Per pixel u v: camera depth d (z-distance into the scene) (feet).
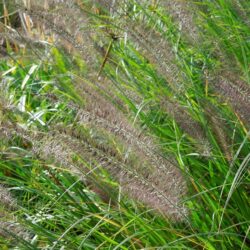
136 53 18.24
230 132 15.17
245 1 19.34
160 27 17.87
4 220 13.24
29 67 20.88
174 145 15.92
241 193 14.93
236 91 14.10
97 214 13.85
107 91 14.87
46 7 15.14
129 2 19.93
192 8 17.69
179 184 13.12
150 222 14.28
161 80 17.33
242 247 13.52
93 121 12.62
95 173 14.35
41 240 14.24
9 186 17.16
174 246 13.32
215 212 13.92
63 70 18.56
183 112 14.70
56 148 12.75
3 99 14.16
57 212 15.39
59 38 16.61
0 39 20.34
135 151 12.84
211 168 15.16
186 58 17.88
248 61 17.66
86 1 18.67
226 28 18.95
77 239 14.23
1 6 22.29
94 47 15.83
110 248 14.43
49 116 19.27
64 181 15.70
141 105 15.53
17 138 16.72
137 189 12.80
